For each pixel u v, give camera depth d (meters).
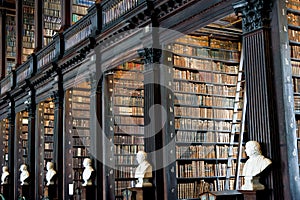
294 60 5.98
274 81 5.14
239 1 5.49
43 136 12.23
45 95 11.66
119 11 8.28
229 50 8.73
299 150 5.62
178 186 7.68
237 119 8.53
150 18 7.27
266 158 4.99
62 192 10.23
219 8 6.09
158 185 7.01
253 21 5.31
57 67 10.48
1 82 15.64
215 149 8.28
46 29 13.22
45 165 12.45
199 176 8.00
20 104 13.68
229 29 8.38
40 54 12.02
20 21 14.44
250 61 5.32
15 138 13.97
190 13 6.62
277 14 5.18
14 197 13.59
